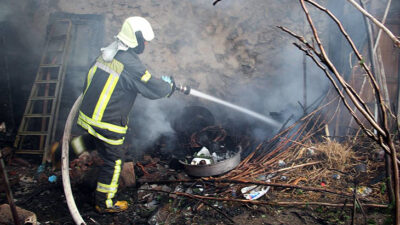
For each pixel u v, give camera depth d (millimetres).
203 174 3520
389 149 1712
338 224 2777
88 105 3084
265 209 3088
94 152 4227
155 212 3152
